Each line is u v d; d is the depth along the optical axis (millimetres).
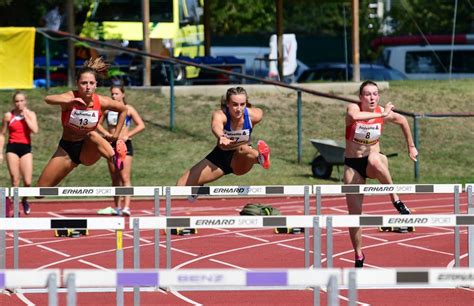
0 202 26594
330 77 87062
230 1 119812
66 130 26844
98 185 52938
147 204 49375
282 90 67188
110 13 70250
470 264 25891
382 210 46125
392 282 14695
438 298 25906
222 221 21594
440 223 22141
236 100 25562
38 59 69625
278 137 60906
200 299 26062
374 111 27141
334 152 53625
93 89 26094
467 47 97625
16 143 41406
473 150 60500
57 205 48938
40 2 73375
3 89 64250
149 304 25406
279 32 73500
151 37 70812
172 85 60781
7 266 31656
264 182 53312
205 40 76250
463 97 68062
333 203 49000
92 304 25359
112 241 37438
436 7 113000
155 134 60312
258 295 26547
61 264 32125
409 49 97250
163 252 34688
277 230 39250
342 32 131625
